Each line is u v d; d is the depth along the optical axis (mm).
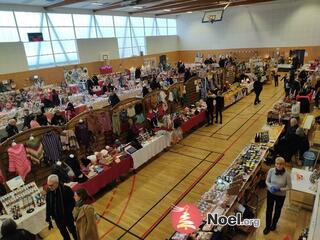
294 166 6211
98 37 18531
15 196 4598
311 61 18234
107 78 14586
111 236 4492
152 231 4562
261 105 11609
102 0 14148
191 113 9109
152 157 7344
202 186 5805
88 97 11539
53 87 13469
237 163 5156
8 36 13625
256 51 21625
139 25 21859
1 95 11484
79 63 17047
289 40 19844
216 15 21703
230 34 22641
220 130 9039
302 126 6980
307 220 4551
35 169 5605
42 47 15172
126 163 6191
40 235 4648
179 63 18156
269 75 16000
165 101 8344
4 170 5156
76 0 13102
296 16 19078
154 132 7516
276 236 4227
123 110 7121
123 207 5262
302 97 8766
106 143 7023
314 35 18703
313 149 6344
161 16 23734
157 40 23422
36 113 8773
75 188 5051
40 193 4805
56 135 5812
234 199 4109
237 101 12461
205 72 11602
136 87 13172
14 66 13602
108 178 5766
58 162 5289
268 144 5836
